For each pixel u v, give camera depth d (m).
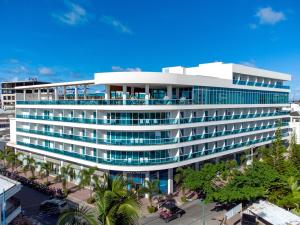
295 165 49.81
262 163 43.06
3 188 27.33
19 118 62.41
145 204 41.53
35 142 59.44
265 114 69.19
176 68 60.41
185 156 47.19
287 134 79.06
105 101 43.81
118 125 42.56
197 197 44.66
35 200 43.12
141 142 43.19
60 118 51.69
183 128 46.25
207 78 49.88
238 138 62.00
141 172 44.50
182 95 50.00
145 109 42.41
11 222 31.52
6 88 113.31
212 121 51.66
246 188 35.94
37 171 57.31
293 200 36.22
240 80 59.00
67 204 39.03
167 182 45.94
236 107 58.09
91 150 47.66
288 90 77.00
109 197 19.02
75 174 48.25
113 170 43.50
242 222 32.94
